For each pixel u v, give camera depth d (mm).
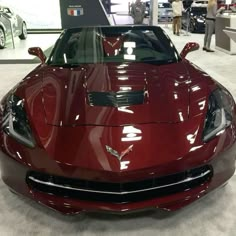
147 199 1609
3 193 2090
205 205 1921
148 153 1545
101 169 1499
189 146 1604
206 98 1910
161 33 2852
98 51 2656
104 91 1970
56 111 1809
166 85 2033
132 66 2396
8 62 7035
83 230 1739
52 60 2650
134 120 1707
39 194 1672
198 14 13367
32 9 13172
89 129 1662
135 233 1705
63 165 1545
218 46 8633
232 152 1771
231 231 1703
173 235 1683
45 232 1729
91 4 9906
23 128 1757
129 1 15555
